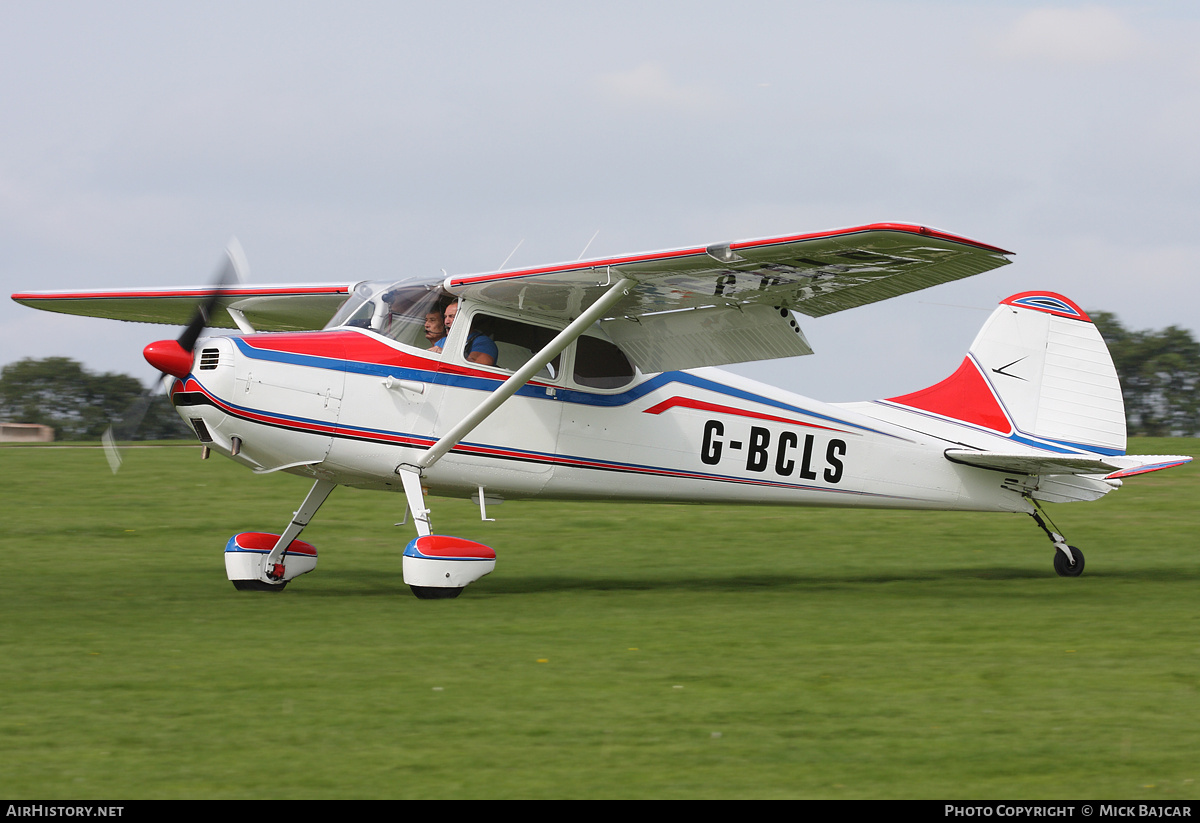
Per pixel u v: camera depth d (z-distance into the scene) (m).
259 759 11.43
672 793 10.55
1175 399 108.44
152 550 30.03
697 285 22.11
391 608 20.77
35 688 14.16
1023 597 23.34
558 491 24.55
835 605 21.91
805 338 24.08
